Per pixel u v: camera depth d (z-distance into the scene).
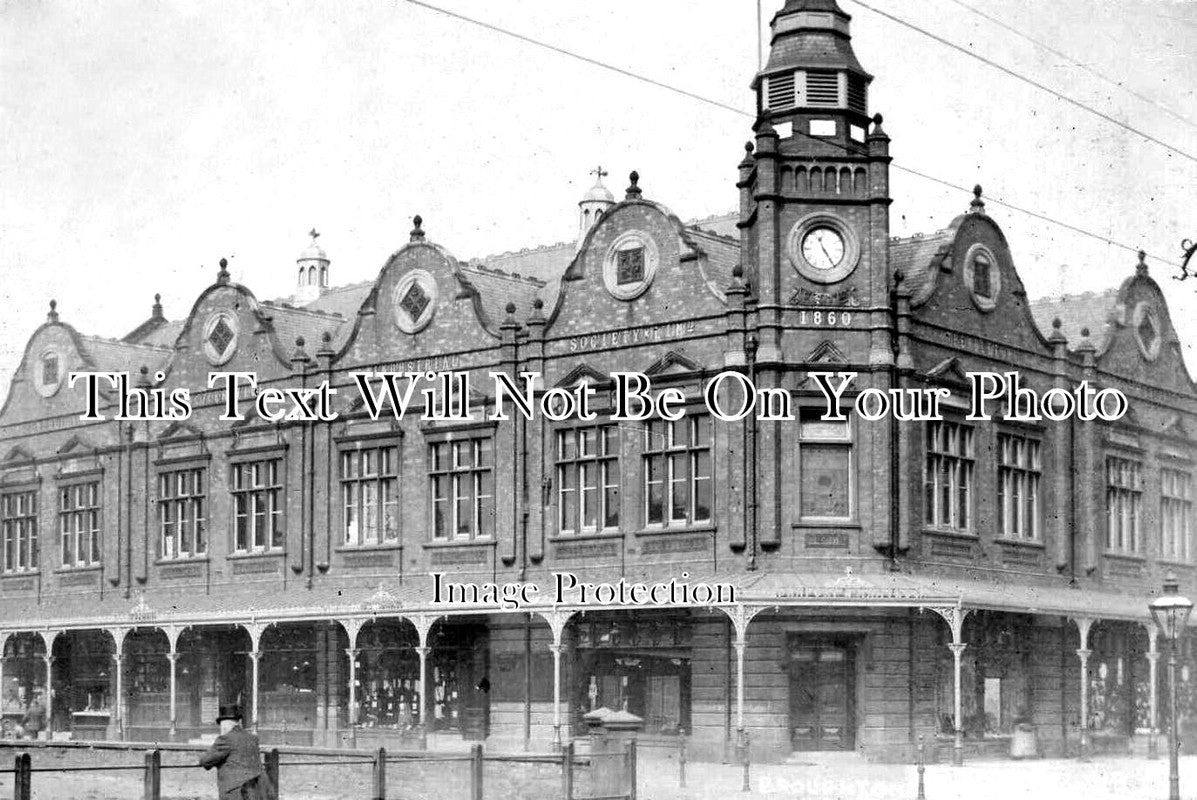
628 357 44.50
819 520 41.69
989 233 47.31
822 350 41.94
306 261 73.31
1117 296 54.09
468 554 47.25
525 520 46.09
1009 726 46.06
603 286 45.22
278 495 52.28
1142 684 52.06
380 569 49.25
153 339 67.56
